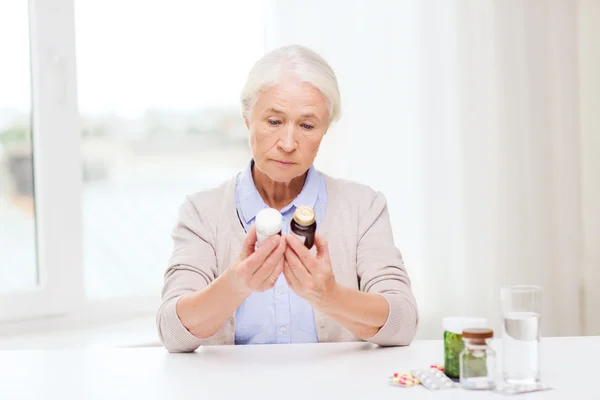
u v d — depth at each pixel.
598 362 1.31
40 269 2.39
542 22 2.57
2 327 2.30
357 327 1.43
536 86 2.57
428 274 2.47
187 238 1.65
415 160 2.48
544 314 2.60
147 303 2.58
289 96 1.46
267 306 1.62
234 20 2.94
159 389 1.20
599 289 2.76
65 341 2.21
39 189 2.38
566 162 2.64
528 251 2.57
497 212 2.54
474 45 2.48
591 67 2.74
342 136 2.44
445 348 1.23
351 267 1.66
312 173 1.69
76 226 2.44
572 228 2.65
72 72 2.42
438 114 2.46
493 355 1.16
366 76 2.45
